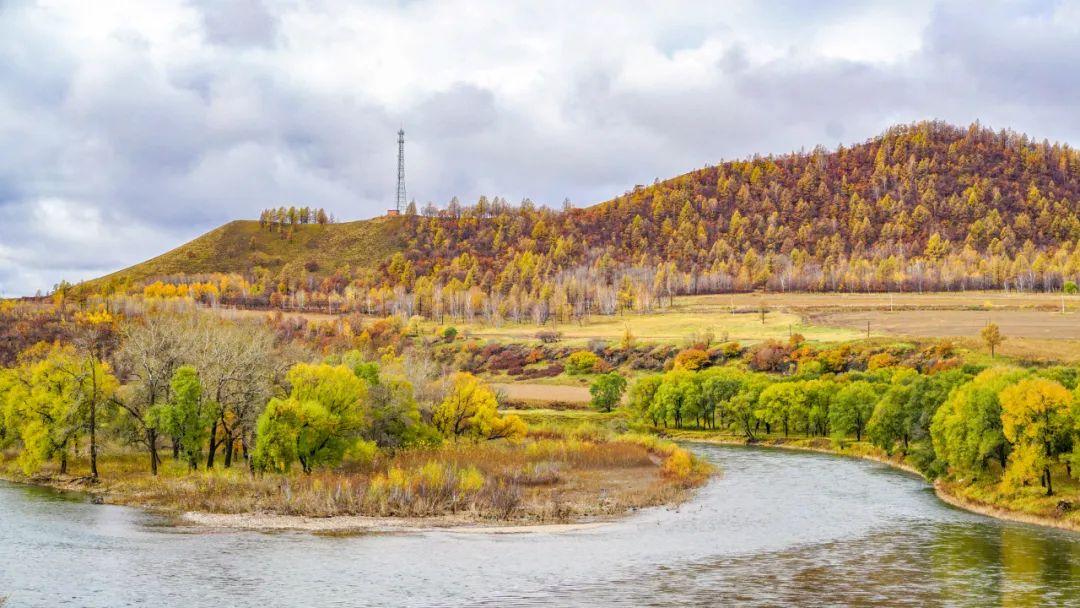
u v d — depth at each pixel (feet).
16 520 192.65
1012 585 144.56
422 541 178.50
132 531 181.98
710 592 138.21
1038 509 220.02
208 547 167.32
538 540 183.42
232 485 224.53
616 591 138.31
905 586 143.74
